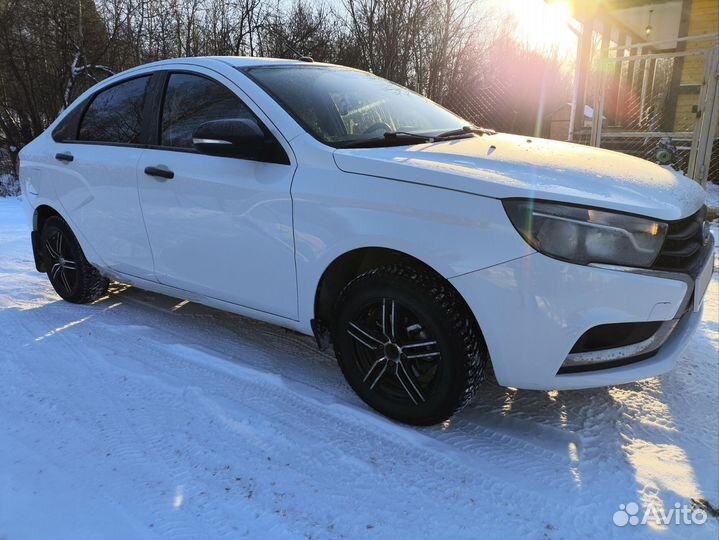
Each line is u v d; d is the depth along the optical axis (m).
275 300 2.81
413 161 2.40
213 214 2.93
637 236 2.07
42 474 2.20
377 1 13.59
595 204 2.07
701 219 2.42
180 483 2.15
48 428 2.52
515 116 15.78
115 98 3.65
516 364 2.19
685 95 11.20
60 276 4.18
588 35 10.91
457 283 2.21
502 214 2.11
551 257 2.05
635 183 2.34
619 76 11.61
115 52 16.78
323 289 2.67
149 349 3.33
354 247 2.44
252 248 2.81
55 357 3.22
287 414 2.62
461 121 3.58
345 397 2.78
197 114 3.11
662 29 11.38
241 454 2.32
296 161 2.64
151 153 3.26
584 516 1.98
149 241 3.33
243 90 2.92
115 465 2.26
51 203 3.98
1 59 15.69
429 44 14.04
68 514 1.99
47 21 15.85
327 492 2.10
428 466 2.25
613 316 2.07
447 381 2.32
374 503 2.05
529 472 2.21
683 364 3.17
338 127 2.85
